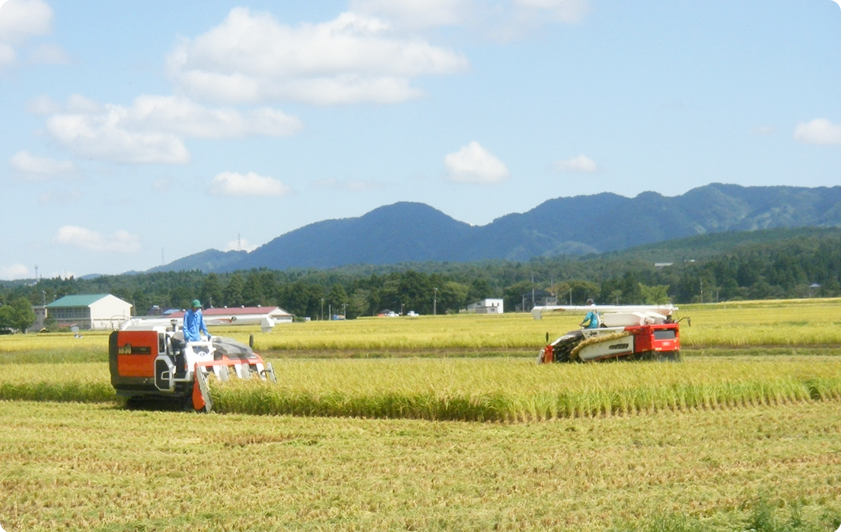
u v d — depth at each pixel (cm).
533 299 16638
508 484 1059
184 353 1953
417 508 959
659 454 1240
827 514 890
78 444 1456
